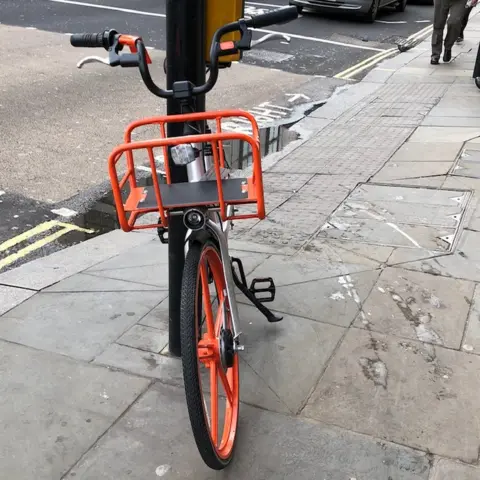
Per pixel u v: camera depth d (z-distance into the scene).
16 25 12.23
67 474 2.46
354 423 2.72
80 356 3.16
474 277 3.93
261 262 4.10
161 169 6.08
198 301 2.33
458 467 2.47
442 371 3.06
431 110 7.88
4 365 3.08
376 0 14.60
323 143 6.81
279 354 3.18
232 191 2.36
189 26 2.73
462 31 12.07
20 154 6.23
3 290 3.81
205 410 2.29
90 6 14.59
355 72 10.30
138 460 2.53
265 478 2.45
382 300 3.67
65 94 8.19
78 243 4.65
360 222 4.74
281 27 13.71
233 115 2.56
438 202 5.07
